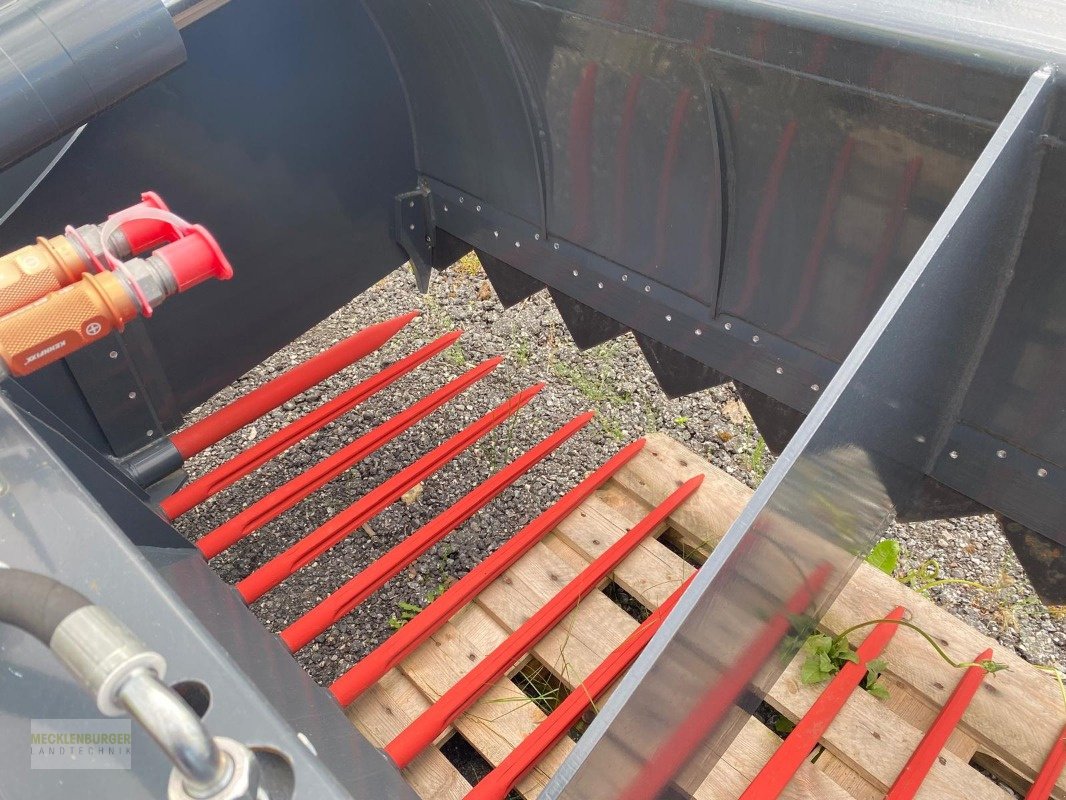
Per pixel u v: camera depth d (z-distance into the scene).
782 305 1.79
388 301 3.18
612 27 1.61
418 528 2.44
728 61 1.48
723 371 2.01
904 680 1.81
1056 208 1.29
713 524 2.17
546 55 1.80
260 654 1.48
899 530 2.43
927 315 1.20
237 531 2.00
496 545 2.38
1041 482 1.59
